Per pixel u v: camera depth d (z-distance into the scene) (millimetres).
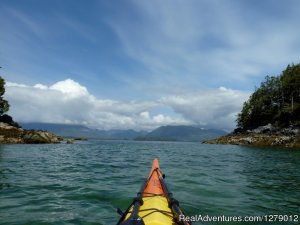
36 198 8555
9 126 49250
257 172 14992
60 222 6410
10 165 16375
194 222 6516
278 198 8930
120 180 11867
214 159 22953
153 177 9164
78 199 8477
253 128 73438
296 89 69812
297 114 60875
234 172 14812
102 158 22609
